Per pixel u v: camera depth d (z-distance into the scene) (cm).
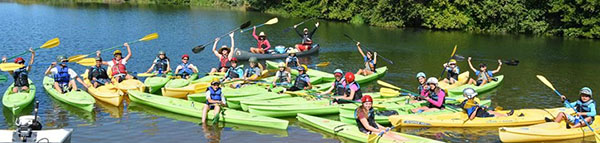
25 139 823
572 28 3662
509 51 2791
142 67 1923
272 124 1098
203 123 1134
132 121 1145
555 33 3825
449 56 2525
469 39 3422
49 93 1361
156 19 4231
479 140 1042
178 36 3041
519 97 1520
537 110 1219
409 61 2309
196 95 1316
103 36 2909
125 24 3697
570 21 3675
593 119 1082
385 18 4375
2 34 2823
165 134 1056
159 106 1238
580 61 2428
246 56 2161
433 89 1209
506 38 3538
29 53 2166
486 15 4003
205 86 1416
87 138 1021
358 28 4138
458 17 4028
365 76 1742
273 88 1423
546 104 1430
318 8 5100
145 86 1438
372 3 4584
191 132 1071
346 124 1087
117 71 1495
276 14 5500
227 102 1276
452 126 1118
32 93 1287
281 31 3619
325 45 2861
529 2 3969
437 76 1906
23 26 3284
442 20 4056
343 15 4750
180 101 1252
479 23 4153
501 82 1761
